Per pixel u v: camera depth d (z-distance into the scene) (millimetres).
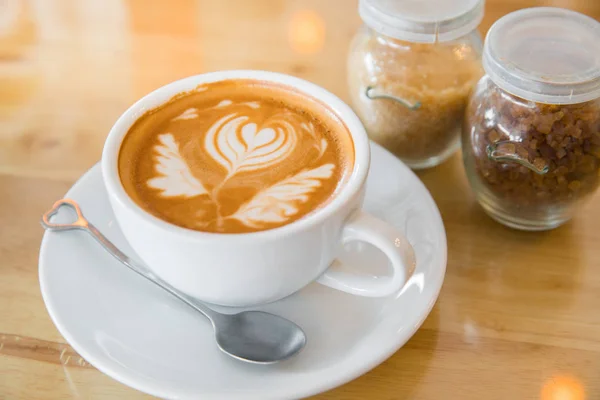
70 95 462
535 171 364
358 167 337
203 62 486
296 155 355
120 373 312
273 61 488
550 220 384
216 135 363
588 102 359
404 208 376
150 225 314
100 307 337
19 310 355
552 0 525
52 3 535
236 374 315
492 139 373
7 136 434
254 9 533
